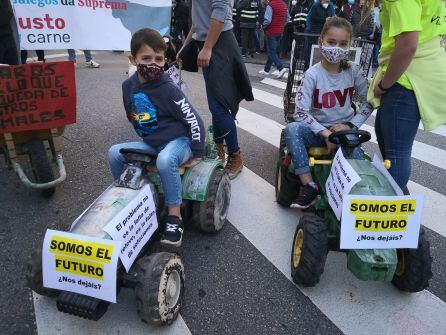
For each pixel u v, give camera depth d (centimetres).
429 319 242
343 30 284
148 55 249
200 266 282
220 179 307
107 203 221
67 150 460
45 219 327
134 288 210
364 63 416
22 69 307
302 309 246
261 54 1273
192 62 399
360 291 263
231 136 395
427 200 395
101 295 193
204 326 231
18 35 471
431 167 479
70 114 338
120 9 543
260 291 261
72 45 524
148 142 276
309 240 237
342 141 265
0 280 258
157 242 268
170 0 572
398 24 230
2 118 311
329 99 309
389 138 278
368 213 219
